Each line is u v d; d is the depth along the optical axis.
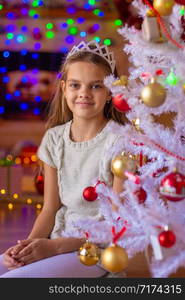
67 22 5.59
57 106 1.65
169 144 1.04
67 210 1.52
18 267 1.34
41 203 3.58
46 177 1.59
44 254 1.35
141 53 1.06
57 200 1.58
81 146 1.49
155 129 1.05
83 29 5.57
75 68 1.42
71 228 1.45
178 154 1.04
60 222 1.51
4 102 5.79
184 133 1.09
